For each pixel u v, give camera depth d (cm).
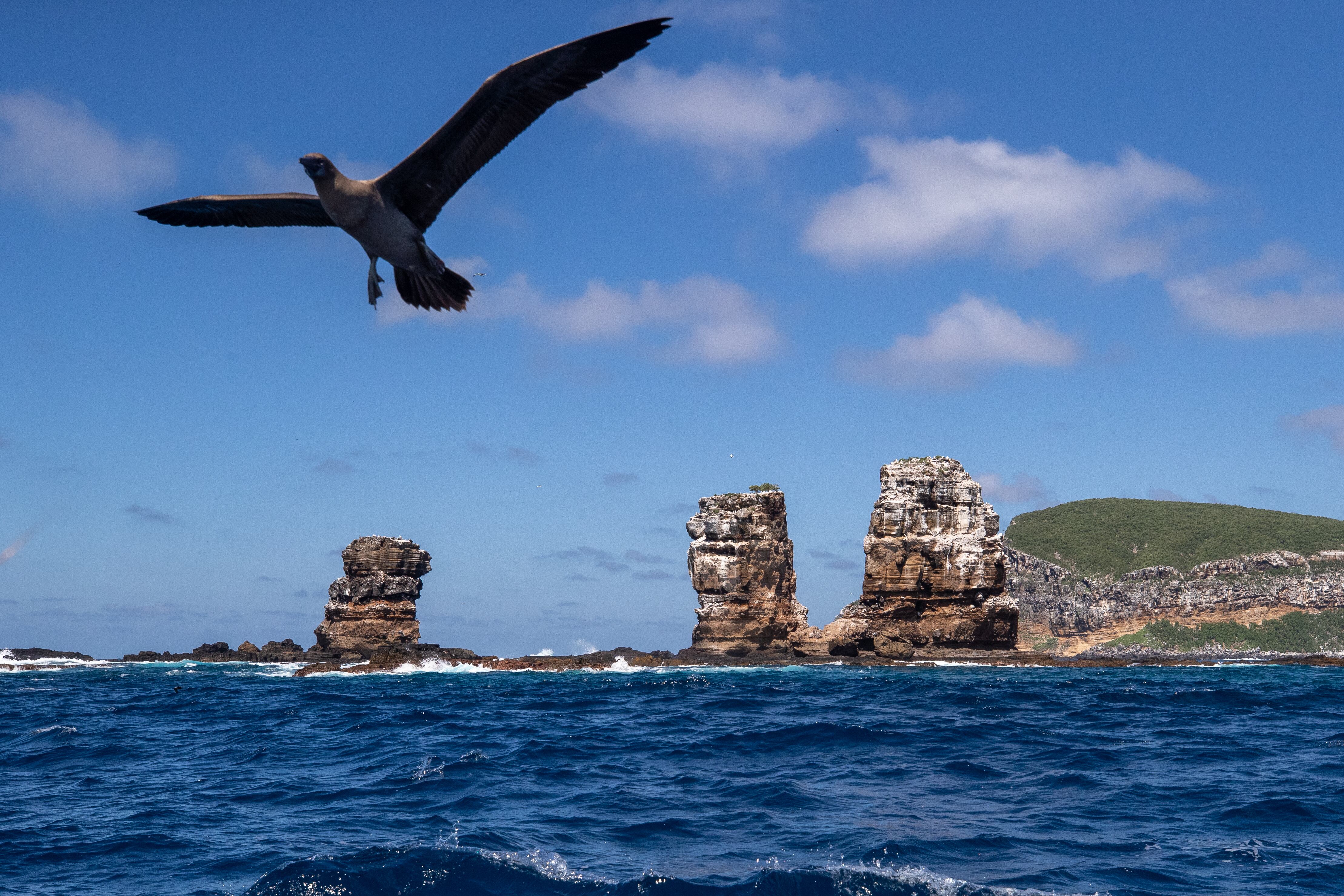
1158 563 19912
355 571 10444
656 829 1576
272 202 749
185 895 1274
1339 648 16925
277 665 10081
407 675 8275
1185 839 1484
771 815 1670
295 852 1459
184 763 2388
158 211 749
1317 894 1225
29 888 1323
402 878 1318
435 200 718
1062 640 19412
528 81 666
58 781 2155
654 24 645
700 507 9794
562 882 1299
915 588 9581
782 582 9731
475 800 1819
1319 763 2144
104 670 9138
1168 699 4003
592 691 5372
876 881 1282
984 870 1330
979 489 9900
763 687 5516
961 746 2441
